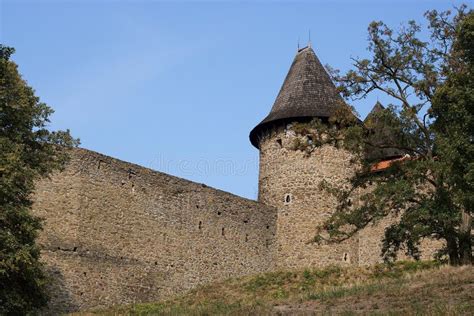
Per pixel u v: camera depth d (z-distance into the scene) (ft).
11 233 68.28
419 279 76.43
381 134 92.48
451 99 78.79
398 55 91.04
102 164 103.86
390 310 62.34
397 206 90.33
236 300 96.07
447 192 83.30
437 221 85.35
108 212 103.14
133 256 105.40
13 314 69.46
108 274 101.14
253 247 125.39
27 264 67.72
